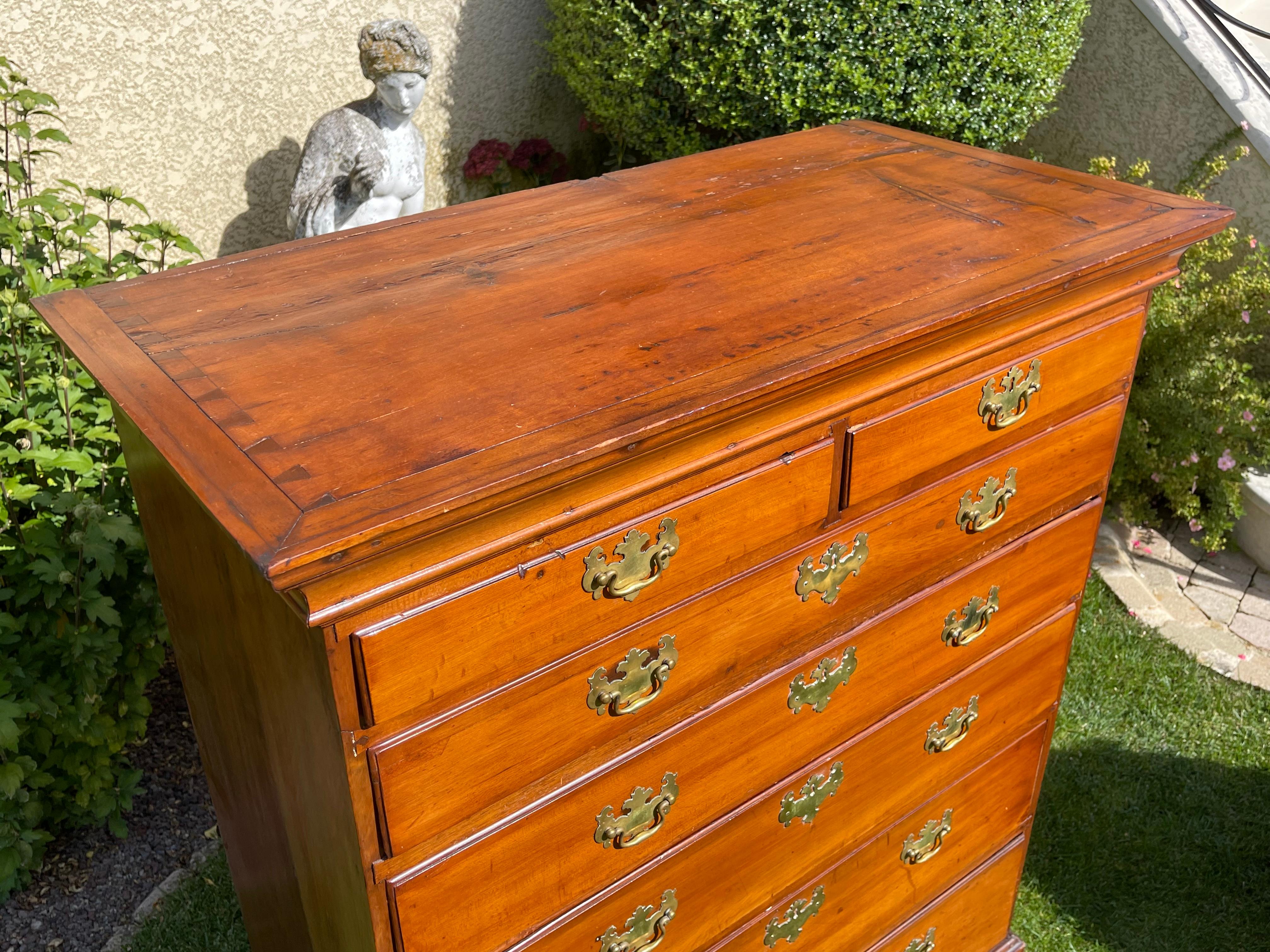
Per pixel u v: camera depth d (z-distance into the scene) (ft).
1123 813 7.73
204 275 4.51
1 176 8.02
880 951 5.85
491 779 3.50
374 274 4.52
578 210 5.25
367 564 2.91
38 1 7.83
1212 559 10.77
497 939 3.81
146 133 8.73
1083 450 5.24
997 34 9.46
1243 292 9.96
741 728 4.28
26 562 6.77
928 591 4.84
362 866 3.37
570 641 3.50
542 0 11.16
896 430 4.21
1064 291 4.47
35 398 7.20
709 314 4.08
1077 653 9.29
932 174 5.70
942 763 5.53
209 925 6.61
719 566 3.85
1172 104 10.91
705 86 9.81
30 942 6.58
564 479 3.18
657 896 4.33
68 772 6.99
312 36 9.43
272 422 3.37
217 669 4.40
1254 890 7.16
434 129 10.82
